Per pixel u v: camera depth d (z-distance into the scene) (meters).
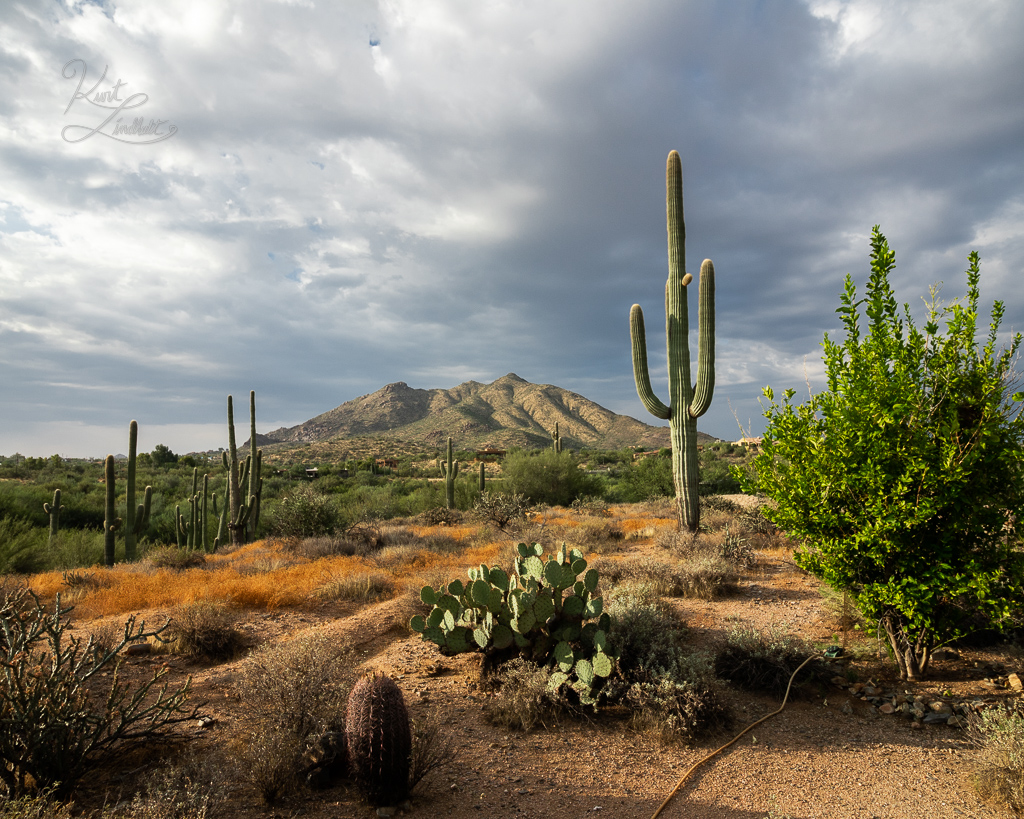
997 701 5.07
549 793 3.95
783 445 6.07
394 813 3.63
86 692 4.09
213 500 28.16
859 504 5.70
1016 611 6.08
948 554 5.38
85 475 45.28
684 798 3.90
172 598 9.05
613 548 14.58
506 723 4.97
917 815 3.65
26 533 18.25
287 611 9.02
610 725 5.01
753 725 5.00
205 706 5.17
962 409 5.37
